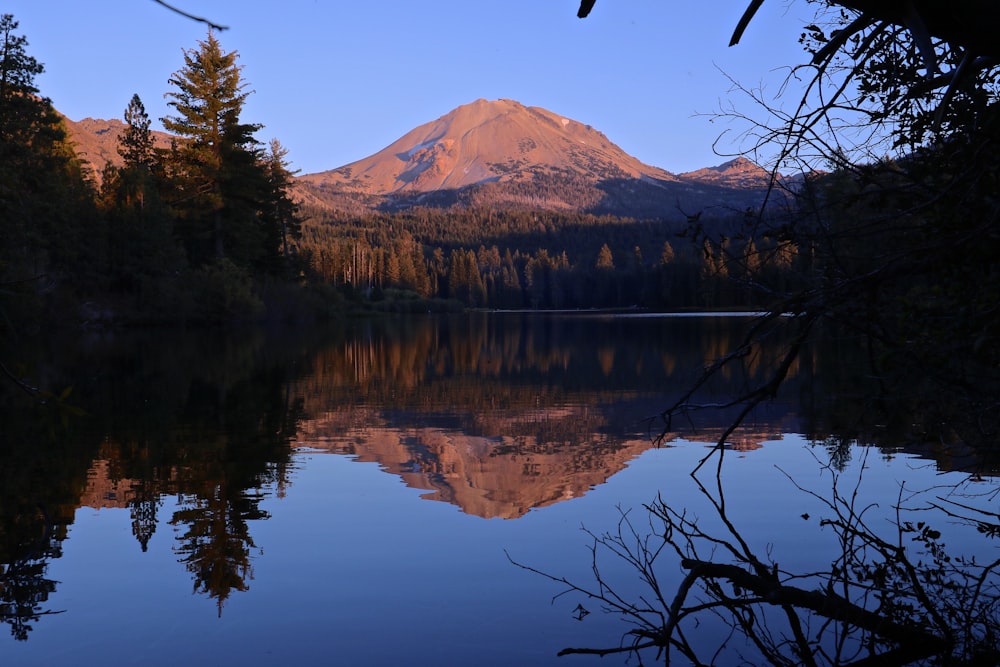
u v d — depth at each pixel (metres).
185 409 12.88
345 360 23.44
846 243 3.31
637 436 10.42
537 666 3.88
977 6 1.85
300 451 9.42
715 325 47.28
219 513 6.66
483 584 4.99
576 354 25.69
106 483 7.71
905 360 3.54
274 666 3.90
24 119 34.16
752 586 4.14
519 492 7.40
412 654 4.02
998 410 4.12
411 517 6.55
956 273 3.27
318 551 5.66
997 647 3.89
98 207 45.03
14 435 10.35
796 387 14.20
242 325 47.97
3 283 2.91
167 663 3.95
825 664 3.85
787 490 7.17
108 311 42.16
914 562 5.01
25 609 4.63
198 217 48.09
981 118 2.95
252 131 48.59
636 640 4.18
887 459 8.15
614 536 5.95
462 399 14.54
